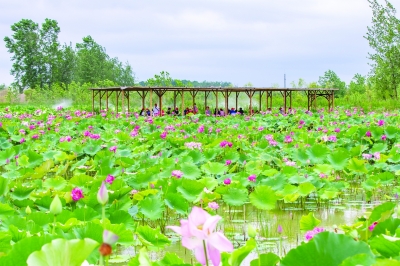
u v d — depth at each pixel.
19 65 68.94
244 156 10.10
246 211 7.40
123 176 7.92
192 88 28.28
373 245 2.84
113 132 16.11
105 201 2.40
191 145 10.59
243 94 47.28
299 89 32.41
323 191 7.52
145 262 2.44
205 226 1.91
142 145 12.22
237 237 5.98
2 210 5.27
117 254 5.39
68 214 5.06
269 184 7.54
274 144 11.48
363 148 11.15
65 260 2.02
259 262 2.77
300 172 8.73
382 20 35.91
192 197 6.45
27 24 69.56
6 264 2.61
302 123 18.30
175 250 5.55
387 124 18.16
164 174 7.99
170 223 6.63
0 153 9.88
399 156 9.75
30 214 4.98
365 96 40.69
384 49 35.91
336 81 59.75
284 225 6.55
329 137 11.81
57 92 48.06
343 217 6.96
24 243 2.67
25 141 13.48
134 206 5.91
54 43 69.38
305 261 2.32
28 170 8.79
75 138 16.22
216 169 8.30
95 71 68.19
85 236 3.87
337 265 2.30
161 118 22.50
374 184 7.88
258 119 22.14
